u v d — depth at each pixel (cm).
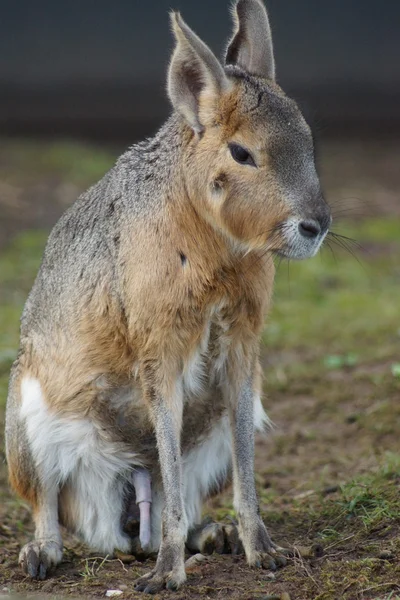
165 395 1055
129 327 1062
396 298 2294
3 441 1567
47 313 1162
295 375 1831
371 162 3669
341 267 2520
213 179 1027
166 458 1049
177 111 1050
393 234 2795
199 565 1062
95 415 1123
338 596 973
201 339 1059
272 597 976
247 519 1067
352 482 1290
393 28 4397
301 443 1558
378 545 1069
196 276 1035
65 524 1185
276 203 1013
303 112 1098
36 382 1159
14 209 2902
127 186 1104
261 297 1071
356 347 1967
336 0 4384
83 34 4356
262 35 1131
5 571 1116
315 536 1155
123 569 1097
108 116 4059
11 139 3700
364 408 1658
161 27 4331
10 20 4338
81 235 1147
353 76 4347
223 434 1144
